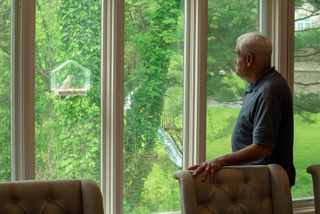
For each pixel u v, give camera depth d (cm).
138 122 371
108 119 358
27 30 325
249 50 295
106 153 360
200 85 378
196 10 378
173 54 381
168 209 383
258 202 281
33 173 331
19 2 323
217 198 275
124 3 357
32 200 246
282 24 406
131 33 366
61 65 346
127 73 365
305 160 427
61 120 348
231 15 399
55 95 345
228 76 398
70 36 349
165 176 381
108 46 356
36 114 339
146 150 374
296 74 420
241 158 281
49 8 341
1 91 325
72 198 252
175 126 383
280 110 286
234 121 402
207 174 278
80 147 355
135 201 371
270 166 289
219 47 394
